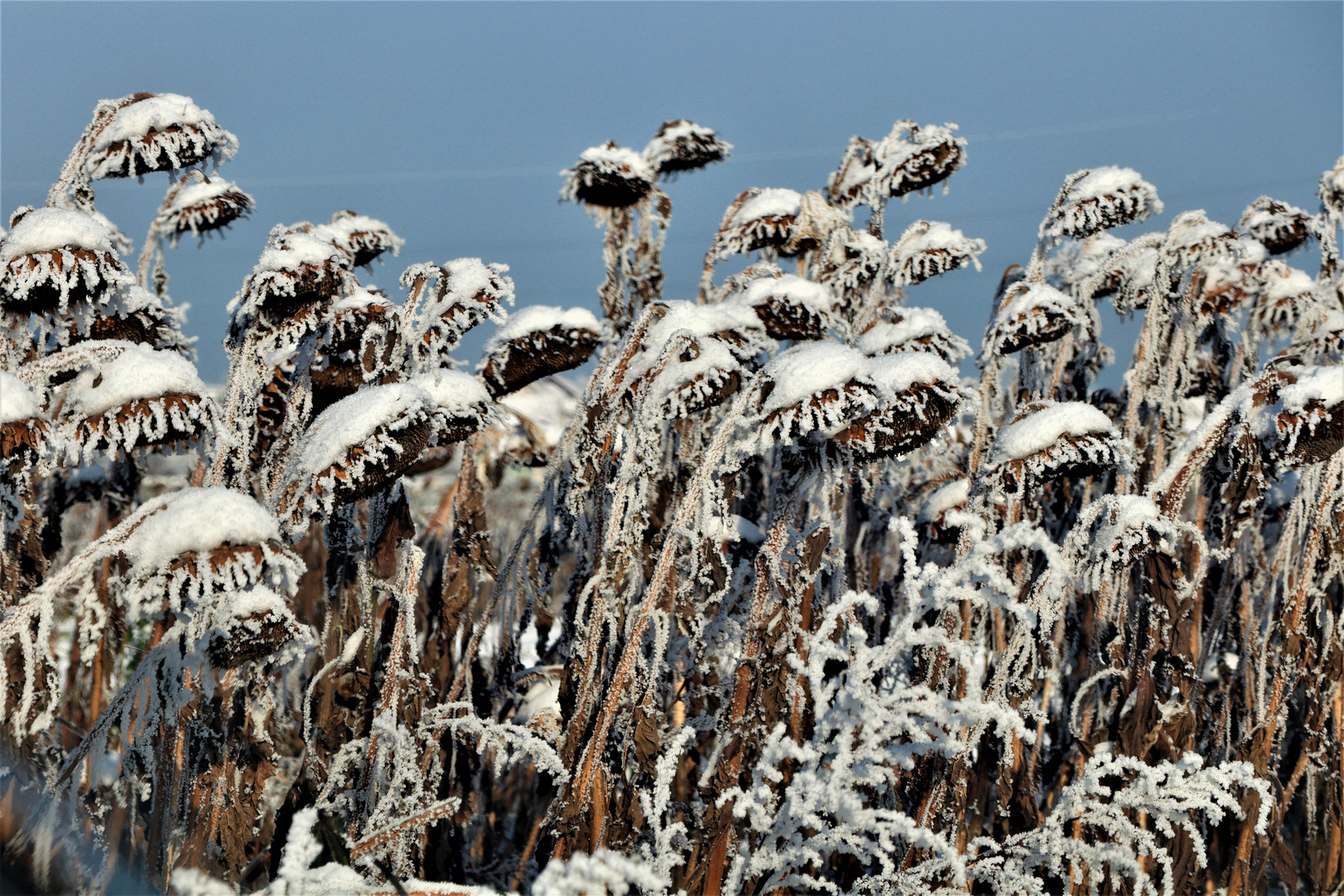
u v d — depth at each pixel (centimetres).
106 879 661
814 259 1218
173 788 676
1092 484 1105
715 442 705
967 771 809
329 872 564
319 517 716
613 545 761
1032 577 888
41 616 544
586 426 812
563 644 871
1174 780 722
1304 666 941
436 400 733
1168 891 720
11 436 537
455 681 905
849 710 616
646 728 725
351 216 1130
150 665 642
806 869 728
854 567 1071
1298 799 1109
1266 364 860
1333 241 1220
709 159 1276
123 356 605
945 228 1091
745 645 752
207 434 685
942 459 1208
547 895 495
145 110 798
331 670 827
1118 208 1012
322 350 803
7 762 639
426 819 632
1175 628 891
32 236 627
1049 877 845
